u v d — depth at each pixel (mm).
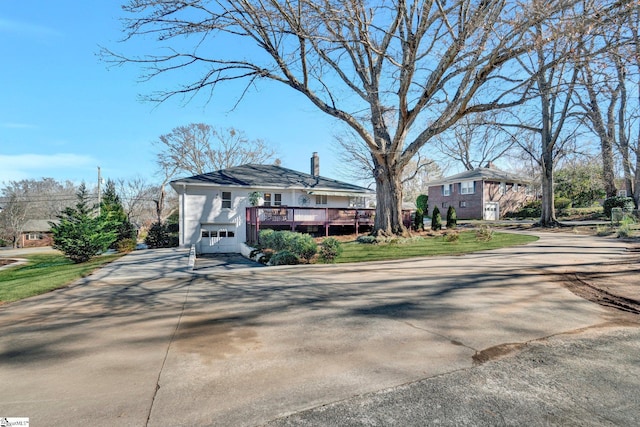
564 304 5324
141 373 3119
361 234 21156
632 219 19016
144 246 23391
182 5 9805
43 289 7727
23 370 3232
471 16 9922
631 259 9297
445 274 7898
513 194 37531
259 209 19547
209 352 3617
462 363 3225
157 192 42312
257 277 8508
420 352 3504
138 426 2271
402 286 6770
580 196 35688
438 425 2240
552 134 22375
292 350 3623
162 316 5113
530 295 5883
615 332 4082
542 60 11070
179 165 36938
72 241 14836
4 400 2652
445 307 5207
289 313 5102
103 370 3199
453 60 10594
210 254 19672
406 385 2801
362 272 8680
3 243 38219
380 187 16016
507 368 3107
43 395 2727
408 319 4660
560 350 3527
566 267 8352
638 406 2467
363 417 2340
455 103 12477
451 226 24156
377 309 5191
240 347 3752
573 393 2654
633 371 3041
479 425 2238
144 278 8984
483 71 10398
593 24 7754
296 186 22172
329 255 11234
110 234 17156
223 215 21172
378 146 15320
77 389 2820
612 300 5535
